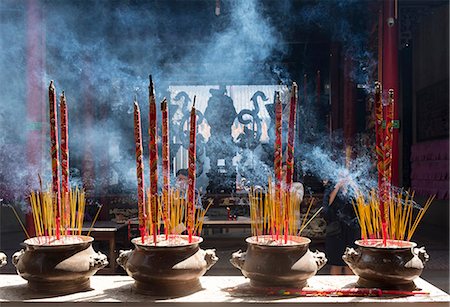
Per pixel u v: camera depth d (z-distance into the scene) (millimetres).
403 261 1736
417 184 9359
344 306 1651
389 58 6664
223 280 1969
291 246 1734
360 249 1812
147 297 1696
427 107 8992
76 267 1729
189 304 1641
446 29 8148
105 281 1946
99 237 5016
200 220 2029
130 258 1757
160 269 1674
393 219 1860
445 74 8188
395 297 1713
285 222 1802
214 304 1640
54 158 1779
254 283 1771
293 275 1719
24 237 7938
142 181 1760
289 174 1799
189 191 1784
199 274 1736
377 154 1827
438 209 8688
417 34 9453
